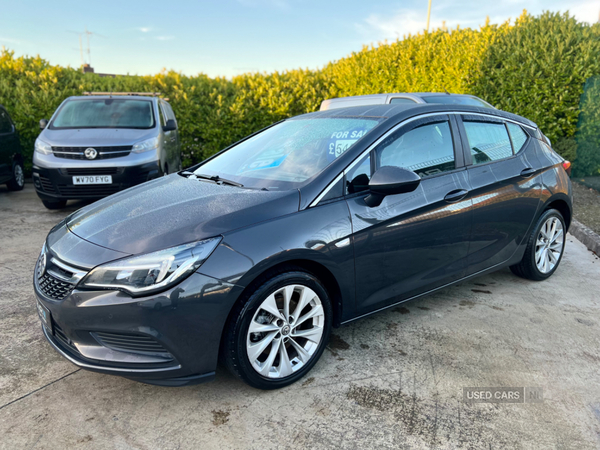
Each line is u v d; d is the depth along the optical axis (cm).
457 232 301
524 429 209
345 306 258
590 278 401
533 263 372
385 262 267
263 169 288
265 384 233
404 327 307
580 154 811
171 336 205
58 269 226
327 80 1064
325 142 288
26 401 229
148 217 240
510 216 337
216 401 230
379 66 996
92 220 256
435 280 301
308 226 235
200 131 987
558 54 774
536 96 791
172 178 325
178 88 988
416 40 966
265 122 1002
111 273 207
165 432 208
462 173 307
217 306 210
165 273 204
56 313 217
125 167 603
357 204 254
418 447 198
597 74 767
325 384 244
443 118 309
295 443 200
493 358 269
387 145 276
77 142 606
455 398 232
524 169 348
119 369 210
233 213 228
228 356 221
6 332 296
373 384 244
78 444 200
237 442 201
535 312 331
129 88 984
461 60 866
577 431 208
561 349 280
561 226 391
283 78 1034
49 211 655
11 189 830
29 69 939
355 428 210
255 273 216
